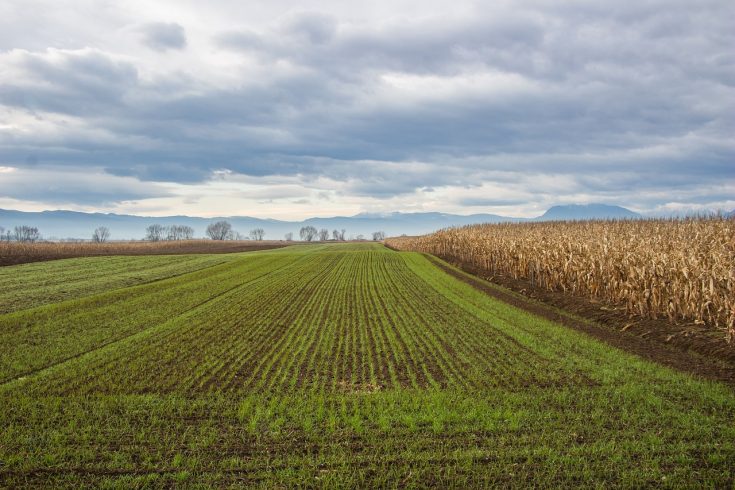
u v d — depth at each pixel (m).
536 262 27.89
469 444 8.43
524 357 13.80
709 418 9.18
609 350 14.32
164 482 7.25
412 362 13.66
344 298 25.80
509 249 32.28
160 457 8.02
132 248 78.69
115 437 8.81
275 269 42.62
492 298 25.09
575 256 24.64
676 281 17.00
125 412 10.00
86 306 22.83
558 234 32.50
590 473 7.33
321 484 7.22
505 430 8.95
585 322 19.00
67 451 8.23
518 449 8.19
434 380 12.02
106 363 13.70
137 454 8.16
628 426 9.00
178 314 21.19
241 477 7.42
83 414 9.86
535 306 22.84
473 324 18.64
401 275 36.97
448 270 40.56
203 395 11.04
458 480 7.24
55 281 32.03
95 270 39.62
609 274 21.16
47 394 11.15
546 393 10.83
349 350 15.16
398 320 19.61
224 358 14.27
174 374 12.67
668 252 20.72
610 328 17.89
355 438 8.73
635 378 11.70
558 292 25.39
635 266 19.23
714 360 13.31
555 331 16.95
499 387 11.33
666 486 6.99
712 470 7.34
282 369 13.15
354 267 44.09
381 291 28.31
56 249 61.12
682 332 15.65
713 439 8.37
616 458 7.73
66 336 16.89
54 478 7.39
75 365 13.45
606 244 23.17
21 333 17.22
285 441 8.64
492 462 7.76
